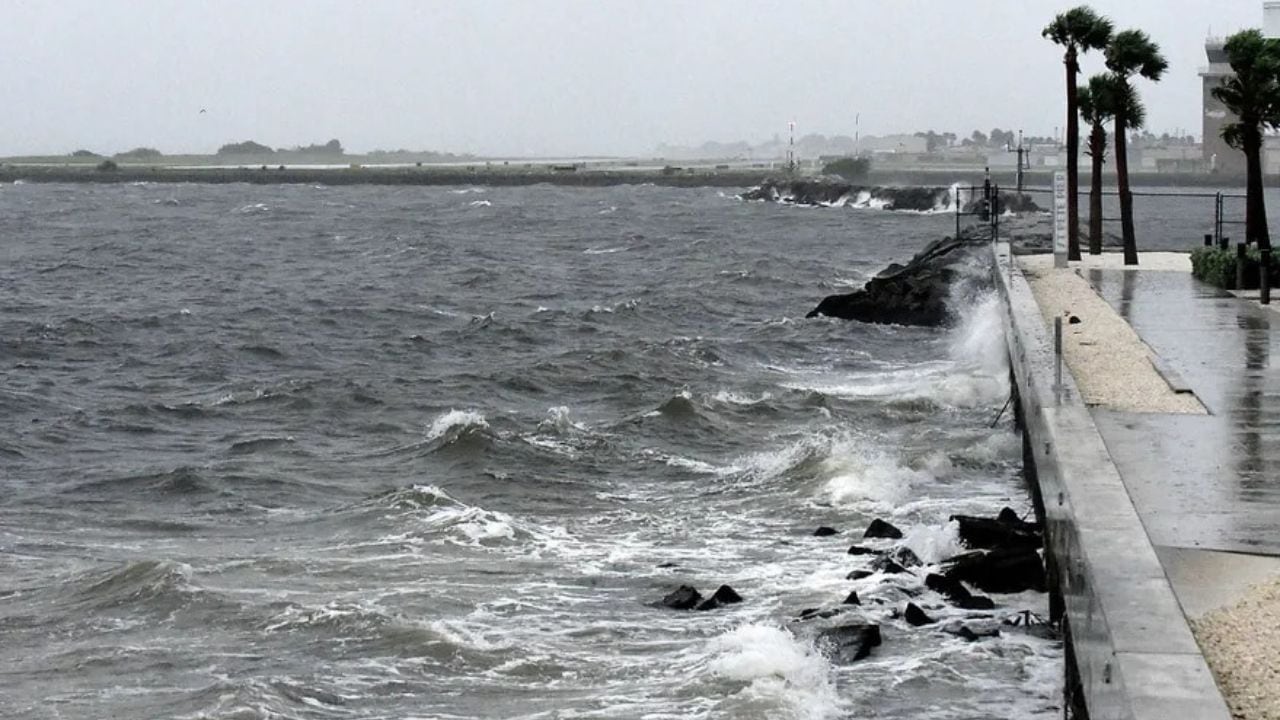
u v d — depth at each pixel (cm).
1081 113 7100
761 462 3497
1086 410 2398
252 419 4544
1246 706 1267
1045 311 4394
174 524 3084
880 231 15862
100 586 2472
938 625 2183
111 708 1958
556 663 2083
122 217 19225
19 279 10181
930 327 6462
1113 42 6762
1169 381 2972
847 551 2661
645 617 2302
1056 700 1880
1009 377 4188
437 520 2942
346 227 16912
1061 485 1917
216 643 2212
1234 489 2064
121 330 7062
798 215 19938
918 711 1858
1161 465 2230
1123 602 1388
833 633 2097
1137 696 1170
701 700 1917
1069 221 6700
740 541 2786
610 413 4553
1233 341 3650
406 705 1948
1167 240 10731
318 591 2464
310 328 7238
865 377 5103
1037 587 2359
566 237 14900
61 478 3625
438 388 5016
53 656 2173
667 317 7438
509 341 6625
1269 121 5672
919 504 3008
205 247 13500
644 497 3228
